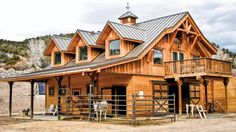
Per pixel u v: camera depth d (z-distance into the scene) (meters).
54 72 20.30
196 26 25.47
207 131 12.95
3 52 60.47
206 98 23.39
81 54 25.12
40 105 33.84
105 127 14.69
